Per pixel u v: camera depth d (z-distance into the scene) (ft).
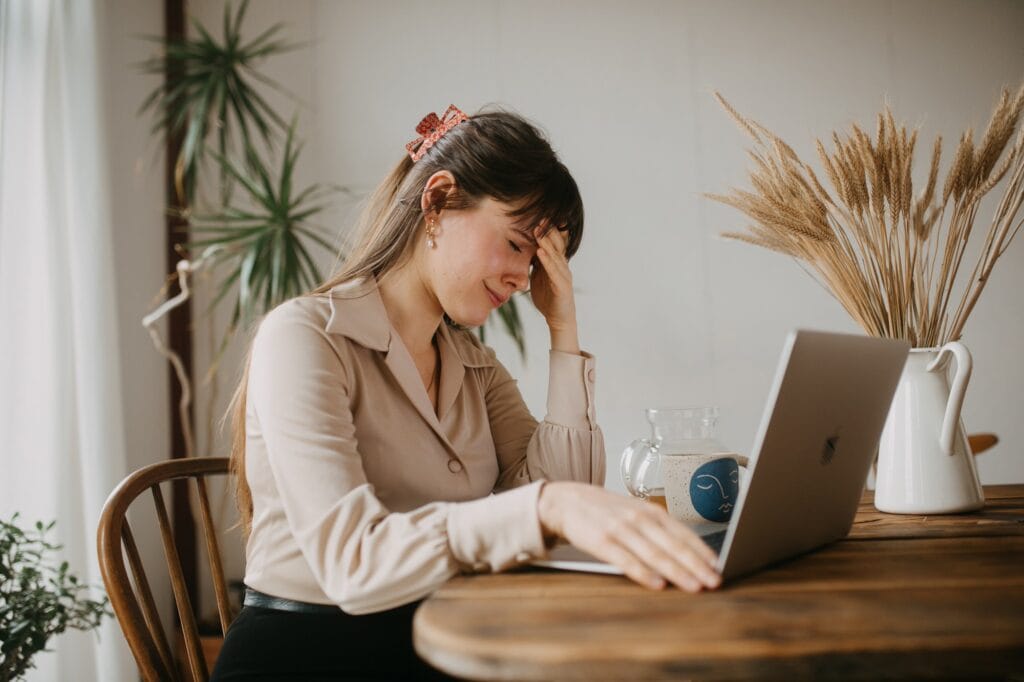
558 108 10.93
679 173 10.84
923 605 1.97
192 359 10.27
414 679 3.06
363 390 3.42
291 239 9.11
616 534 2.31
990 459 10.60
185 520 9.84
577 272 10.78
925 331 4.10
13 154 7.13
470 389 4.16
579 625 1.85
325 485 2.76
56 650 6.93
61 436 7.29
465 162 3.65
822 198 4.18
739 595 2.13
